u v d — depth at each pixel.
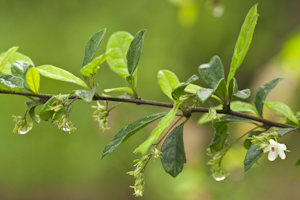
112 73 2.11
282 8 1.95
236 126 1.36
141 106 1.88
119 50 0.67
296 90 1.31
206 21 2.11
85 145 2.07
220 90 0.63
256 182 1.17
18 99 2.11
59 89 1.94
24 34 2.15
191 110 0.64
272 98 1.37
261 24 2.01
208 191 1.15
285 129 0.64
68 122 0.62
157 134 0.60
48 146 2.11
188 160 1.33
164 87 0.65
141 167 0.62
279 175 1.23
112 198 2.04
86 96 0.62
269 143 0.62
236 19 2.10
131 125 0.63
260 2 2.02
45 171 2.12
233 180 1.15
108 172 2.06
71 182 2.13
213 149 0.65
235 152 1.15
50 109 0.62
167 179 1.69
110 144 0.62
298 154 1.29
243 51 0.62
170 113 0.62
